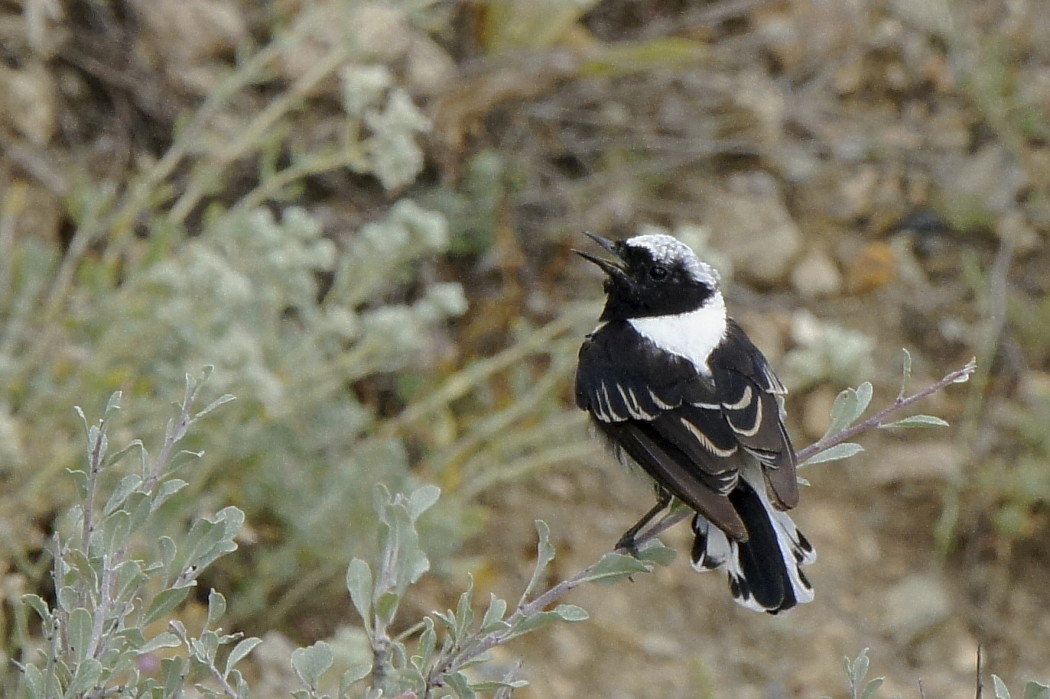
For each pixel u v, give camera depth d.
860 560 12.91
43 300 11.62
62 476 9.71
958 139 16.05
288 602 10.52
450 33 14.59
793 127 15.85
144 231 12.52
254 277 11.02
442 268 13.28
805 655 12.15
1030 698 5.92
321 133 13.48
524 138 14.47
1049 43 16.72
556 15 14.57
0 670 8.34
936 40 16.64
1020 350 14.45
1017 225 15.39
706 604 12.38
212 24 13.52
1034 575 12.97
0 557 9.09
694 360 8.28
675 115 15.27
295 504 10.41
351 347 12.84
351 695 9.25
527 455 12.80
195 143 12.01
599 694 11.50
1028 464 13.16
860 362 10.80
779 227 14.80
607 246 8.98
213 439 9.78
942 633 12.48
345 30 11.61
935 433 13.81
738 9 16.25
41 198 12.21
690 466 7.78
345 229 13.16
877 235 15.36
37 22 12.23
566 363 11.38
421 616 11.34
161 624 9.52
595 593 12.23
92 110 12.97
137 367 10.06
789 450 7.79
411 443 12.17
